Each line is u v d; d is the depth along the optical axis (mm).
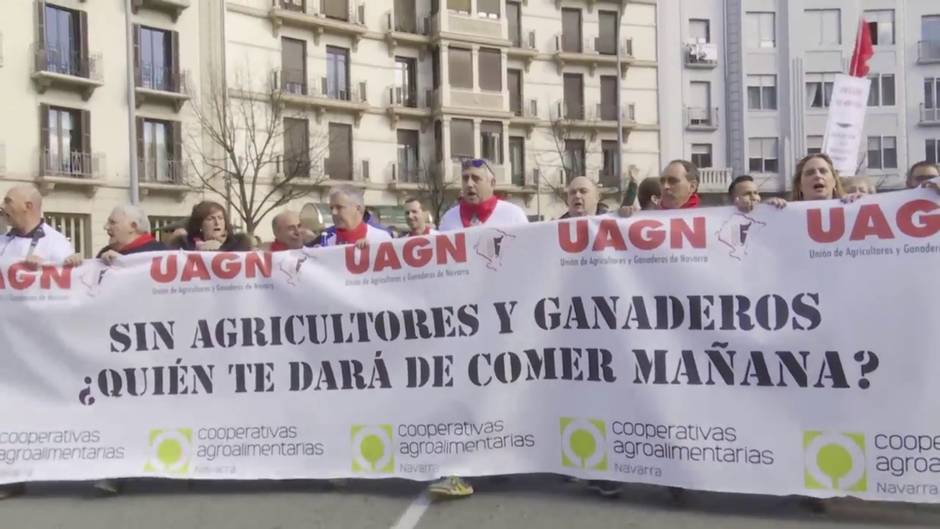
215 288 5348
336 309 5266
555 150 40969
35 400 5375
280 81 33469
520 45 40062
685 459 4742
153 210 30250
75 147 28406
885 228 4473
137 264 5387
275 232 7344
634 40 42156
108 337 5375
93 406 5363
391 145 37000
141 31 29812
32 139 27172
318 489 5348
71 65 27984
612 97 42000
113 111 29062
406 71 37562
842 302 4531
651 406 4816
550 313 5043
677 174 5629
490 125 38500
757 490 4617
